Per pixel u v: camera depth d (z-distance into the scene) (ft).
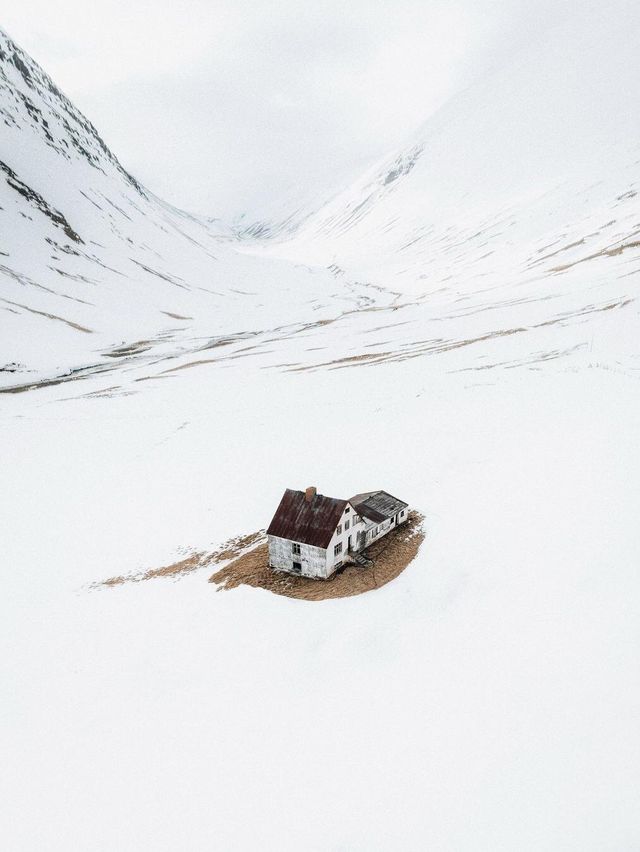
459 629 82.99
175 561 130.31
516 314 378.12
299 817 59.77
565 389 192.85
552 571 87.30
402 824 55.06
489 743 60.80
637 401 157.58
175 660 92.89
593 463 120.37
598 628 71.46
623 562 82.12
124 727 80.07
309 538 109.50
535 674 68.08
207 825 61.87
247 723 76.23
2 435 248.93
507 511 113.50
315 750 68.44
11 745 80.23
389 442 180.86
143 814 65.26
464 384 234.38
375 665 81.56
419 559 107.96
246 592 109.50
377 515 119.75
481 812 53.11
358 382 275.18
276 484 164.55
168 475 185.68
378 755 64.69
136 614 109.29
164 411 268.21
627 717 57.00
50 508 170.71
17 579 132.26
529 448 144.05
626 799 48.67
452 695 70.08
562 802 51.01
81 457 213.87
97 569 132.26
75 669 95.40
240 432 220.84
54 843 63.87
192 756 72.49
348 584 105.91
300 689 80.79
